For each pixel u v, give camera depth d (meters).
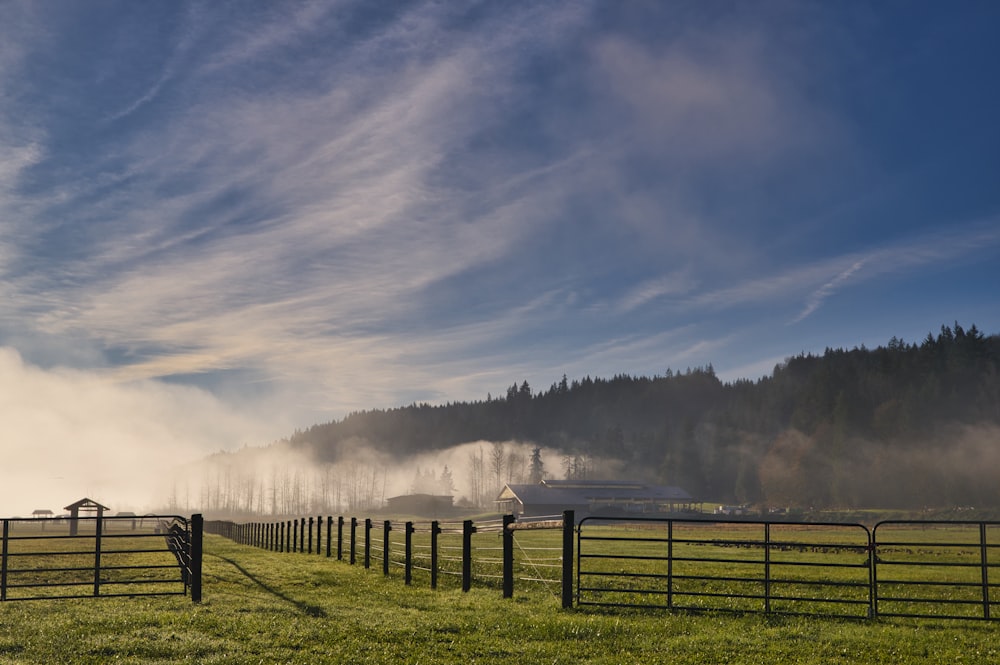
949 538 65.69
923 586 27.45
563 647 15.27
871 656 14.84
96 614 17.94
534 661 14.12
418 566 32.75
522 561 35.78
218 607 19.28
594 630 16.92
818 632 17.36
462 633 16.47
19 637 15.16
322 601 21.06
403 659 14.16
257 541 58.78
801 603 21.92
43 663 13.34
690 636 16.55
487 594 23.53
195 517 20.62
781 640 16.28
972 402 197.62
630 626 17.52
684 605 21.02
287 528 47.22
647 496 174.75
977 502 156.75
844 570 34.56
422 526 79.25
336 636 15.77
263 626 16.61
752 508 174.50
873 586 19.64
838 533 80.00
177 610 18.75
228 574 28.05
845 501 173.25
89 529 89.19
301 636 15.69
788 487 189.75
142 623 16.61
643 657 14.49
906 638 16.67
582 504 164.62
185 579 21.84
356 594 23.17
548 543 56.28
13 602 20.42
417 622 17.48
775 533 80.81
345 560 36.72
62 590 23.61
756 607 20.78
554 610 19.94
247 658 13.76
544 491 167.62
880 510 154.88
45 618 17.41
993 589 26.75
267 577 27.38
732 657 14.63
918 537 68.69
